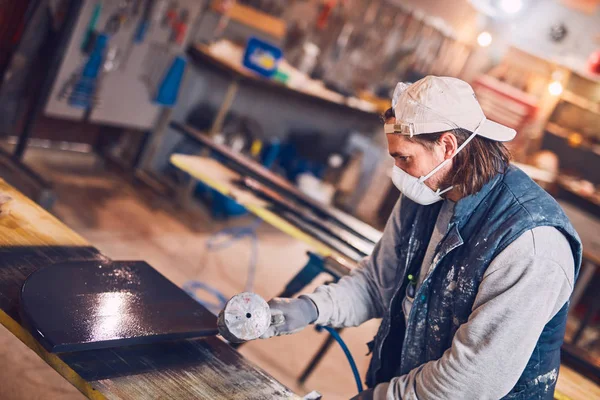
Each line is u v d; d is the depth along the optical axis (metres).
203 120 5.28
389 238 1.80
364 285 1.83
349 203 6.20
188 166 3.10
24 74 3.86
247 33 5.41
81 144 4.77
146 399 1.29
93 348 1.33
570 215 5.56
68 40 3.66
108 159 4.80
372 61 6.61
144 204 4.52
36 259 1.59
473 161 1.48
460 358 1.39
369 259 1.87
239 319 1.46
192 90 5.02
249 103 5.64
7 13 3.51
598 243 5.36
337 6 6.06
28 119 3.78
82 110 4.09
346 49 6.34
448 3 6.63
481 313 1.38
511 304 1.36
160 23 4.23
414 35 6.61
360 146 6.25
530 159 6.27
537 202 1.45
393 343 1.76
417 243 1.66
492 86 6.28
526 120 6.23
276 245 5.01
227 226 4.94
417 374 1.50
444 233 1.55
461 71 6.91
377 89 6.66
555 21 6.61
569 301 1.48
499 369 1.36
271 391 1.51
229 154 3.51
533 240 1.38
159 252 3.89
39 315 1.33
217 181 3.05
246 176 3.35
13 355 2.48
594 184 6.37
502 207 1.46
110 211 4.13
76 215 3.82
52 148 4.57
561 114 6.39
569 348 2.44
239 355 1.63
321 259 2.59
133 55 4.16
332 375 3.37
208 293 3.60
